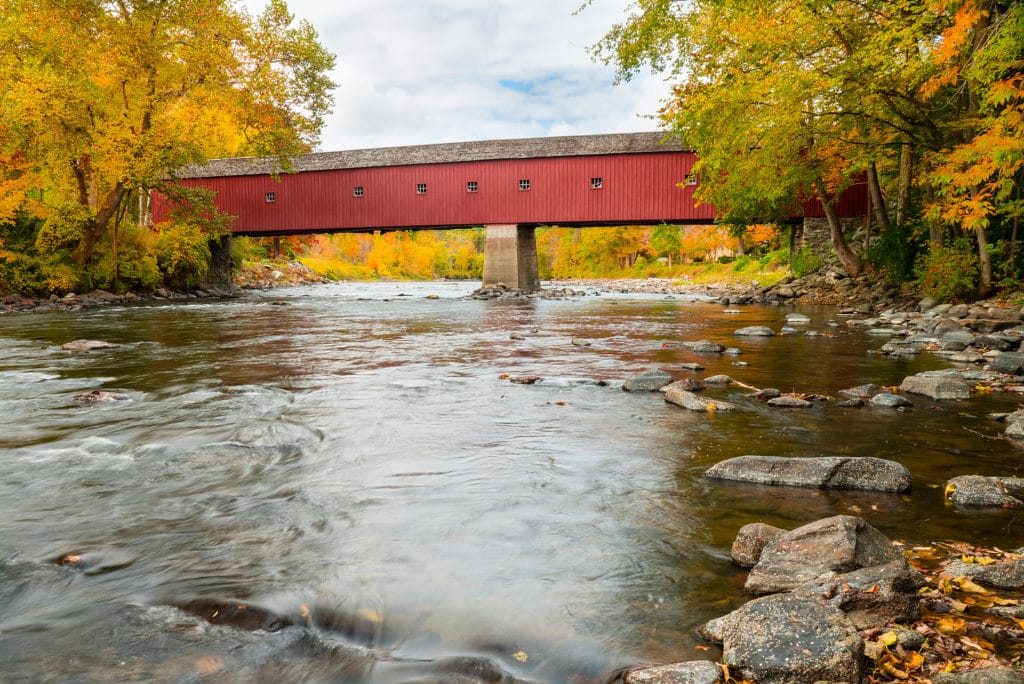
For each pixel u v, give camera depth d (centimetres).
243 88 2791
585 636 224
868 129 1897
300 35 2869
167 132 2541
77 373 818
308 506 349
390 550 293
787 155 2047
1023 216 1401
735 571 275
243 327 1490
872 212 2695
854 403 604
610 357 957
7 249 2308
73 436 496
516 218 2995
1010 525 326
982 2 1105
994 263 1515
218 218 3053
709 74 1866
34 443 476
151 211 3447
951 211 1157
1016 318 1201
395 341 1188
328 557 285
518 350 1049
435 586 258
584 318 1742
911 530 319
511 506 349
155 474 404
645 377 703
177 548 294
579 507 348
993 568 264
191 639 219
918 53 1291
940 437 495
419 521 328
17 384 733
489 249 3067
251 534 311
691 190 2802
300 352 1034
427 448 466
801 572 255
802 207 2781
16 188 2258
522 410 596
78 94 2238
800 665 195
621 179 2872
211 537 307
